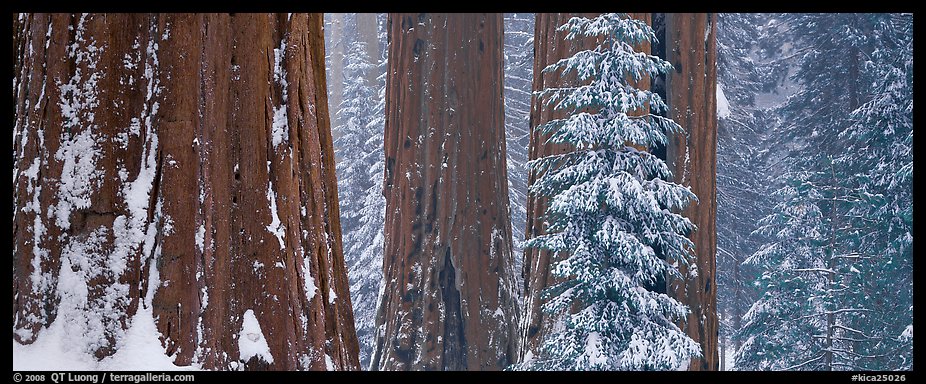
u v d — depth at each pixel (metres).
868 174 21.44
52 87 3.02
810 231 18.58
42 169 3.01
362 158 27.98
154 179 3.00
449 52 15.20
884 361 18.22
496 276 15.16
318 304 3.39
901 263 19.02
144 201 2.99
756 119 33.47
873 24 25.38
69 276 2.95
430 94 15.20
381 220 25.27
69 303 2.94
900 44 24.69
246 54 3.24
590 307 9.72
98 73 3.00
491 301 15.04
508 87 28.86
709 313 11.95
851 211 20.05
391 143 15.66
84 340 2.91
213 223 3.10
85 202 2.97
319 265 3.46
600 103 9.70
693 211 11.84
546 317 11.21
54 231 2.98
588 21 10.27
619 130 9.59
